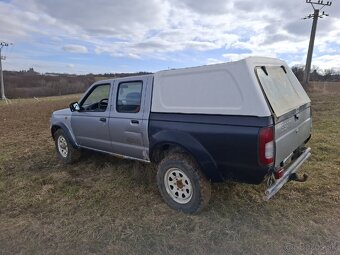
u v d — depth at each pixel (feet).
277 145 9.28
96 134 15.01
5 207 12.20
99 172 15.85
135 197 12.61
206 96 10.19
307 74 85.92
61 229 10.27
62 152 18.12
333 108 37.83
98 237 9.70
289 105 10.58
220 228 9.92
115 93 13.75
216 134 9.73
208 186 10.71
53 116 18.19
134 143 12.97
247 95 9.16
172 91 11.27
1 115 50.65
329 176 13.79
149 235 9.70
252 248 8.81
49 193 13.38
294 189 12.55
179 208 11.17
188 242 9.25
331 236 9.22
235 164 9.55
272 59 11.70
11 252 9.11
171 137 10.97
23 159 19.40
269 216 10.56
